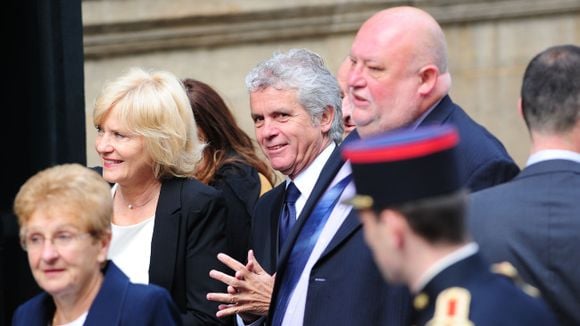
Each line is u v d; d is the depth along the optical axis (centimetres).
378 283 835
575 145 763
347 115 1019
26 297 957
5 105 965
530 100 770
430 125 859
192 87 1123
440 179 620
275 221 980
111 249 958
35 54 955
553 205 747
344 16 1705
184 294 952
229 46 1703
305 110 952
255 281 918
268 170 1145
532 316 611
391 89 851
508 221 748
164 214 955
